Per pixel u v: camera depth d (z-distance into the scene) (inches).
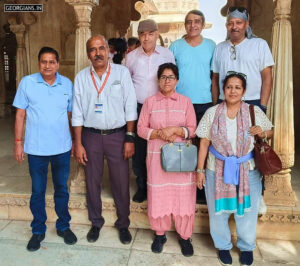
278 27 110.3
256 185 98.0
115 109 106.5
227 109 95.7
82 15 123.0
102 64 101.9
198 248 112.3
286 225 115.8
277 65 110.9
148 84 113.6
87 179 114.0
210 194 101.2
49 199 127.3
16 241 115.8
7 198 130.5
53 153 106.4
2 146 215.9
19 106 104.3
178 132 99.7
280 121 112.0
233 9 100.4
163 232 111.1
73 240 114.0
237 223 101.4
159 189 104.6
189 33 112.2
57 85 105.4
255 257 106.8
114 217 125.8
